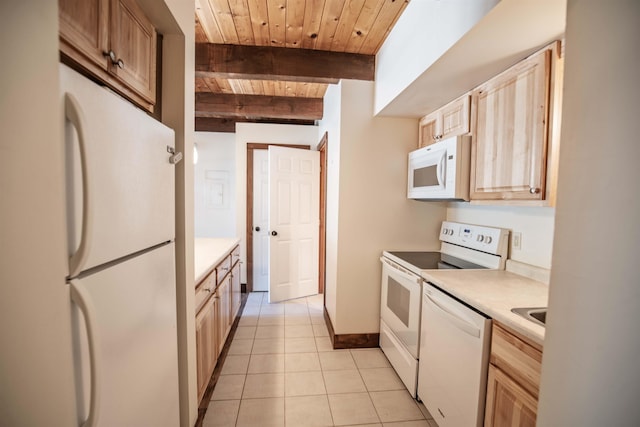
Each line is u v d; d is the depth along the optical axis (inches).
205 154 162.9
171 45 49.6
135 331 34.9
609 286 19.8
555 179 48.1
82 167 24.0
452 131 76.6
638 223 18.3
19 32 22.6
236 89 121.3
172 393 47.2
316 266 150.7
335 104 101.7
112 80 34.3
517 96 54.7
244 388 75.6
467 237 80.9
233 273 106.3
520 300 48.6
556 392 23.4
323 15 70.7
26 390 24.6
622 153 19.1
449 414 55.8
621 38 19.1
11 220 23.5
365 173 95.1
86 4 28.7
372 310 97.7
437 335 60.4
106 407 29.1
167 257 44.8
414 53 64.2
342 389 75.8
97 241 26.9
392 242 97.2
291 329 110.4
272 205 133.0
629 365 18.8
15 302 24.0
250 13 69.6
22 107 23.0
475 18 44.4
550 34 46.4
